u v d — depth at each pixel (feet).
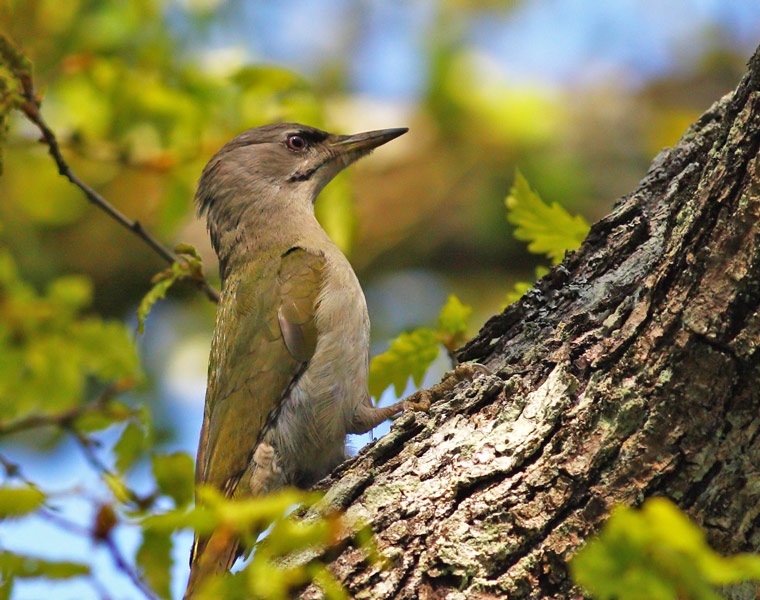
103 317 62.54
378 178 62.54
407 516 22.74
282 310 34.55
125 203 62.44
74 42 40.32
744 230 20.48
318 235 38.50
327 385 33.47
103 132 37.78
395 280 63.41
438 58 58.18
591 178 60.75
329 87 61.62
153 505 25.02
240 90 38.47
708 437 21.09
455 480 22.76
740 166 20.52
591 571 14.57
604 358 22.09
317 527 17.17
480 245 63.21
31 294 33.71
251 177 40.24
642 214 27.27
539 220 31.40
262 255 37.47
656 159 28.48
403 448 24.31
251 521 16.22
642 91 65.98
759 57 20.74
